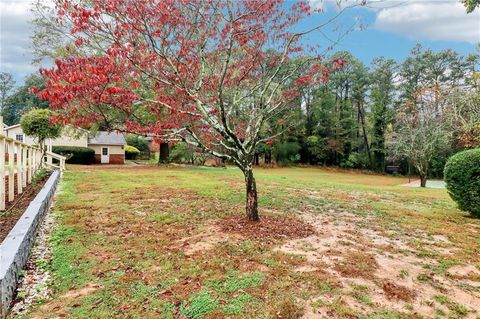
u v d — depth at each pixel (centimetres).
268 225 548
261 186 1095
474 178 679
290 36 615
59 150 2573
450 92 1895
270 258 401
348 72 3528
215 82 576
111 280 337
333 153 3816
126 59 463
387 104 3491
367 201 862
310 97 3228
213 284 331
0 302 262
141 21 469
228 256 404
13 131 2492
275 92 688
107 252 412
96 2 443
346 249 446
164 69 519
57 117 455
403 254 435
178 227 527
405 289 332
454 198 715
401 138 1952
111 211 627
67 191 852
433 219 659
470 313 291
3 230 426
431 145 1803
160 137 500
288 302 297
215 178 1317
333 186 1213
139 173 1495
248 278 344
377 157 3591
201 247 435
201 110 516
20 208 562
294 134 3494
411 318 280
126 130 480
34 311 278
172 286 326
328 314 281
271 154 3697
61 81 423
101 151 2897
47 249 421
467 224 624
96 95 424
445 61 3272
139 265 374
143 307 288
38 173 980
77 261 383
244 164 554
